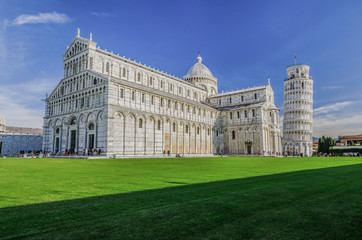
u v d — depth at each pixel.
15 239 7.28
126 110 67.75
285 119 149.00
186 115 89.94
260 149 96.62
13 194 13.54
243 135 102.56
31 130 132.25
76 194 13.52
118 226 8.29
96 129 66.31
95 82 71.62
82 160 47.69
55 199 12.27
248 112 101.94
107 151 62.06
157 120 77.31
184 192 13.88
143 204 11.14
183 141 87.12
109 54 80.06
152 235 7.54
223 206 10.69
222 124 109.50
